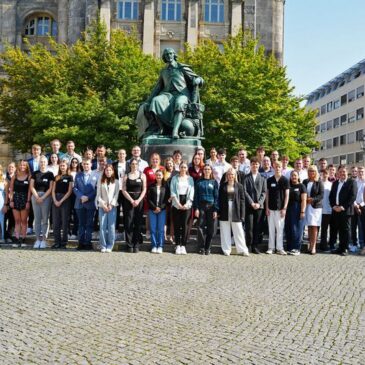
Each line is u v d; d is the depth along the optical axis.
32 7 57.91
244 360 6.13
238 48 41.97
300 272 11.74
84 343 6.61
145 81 39.00
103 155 14.71
